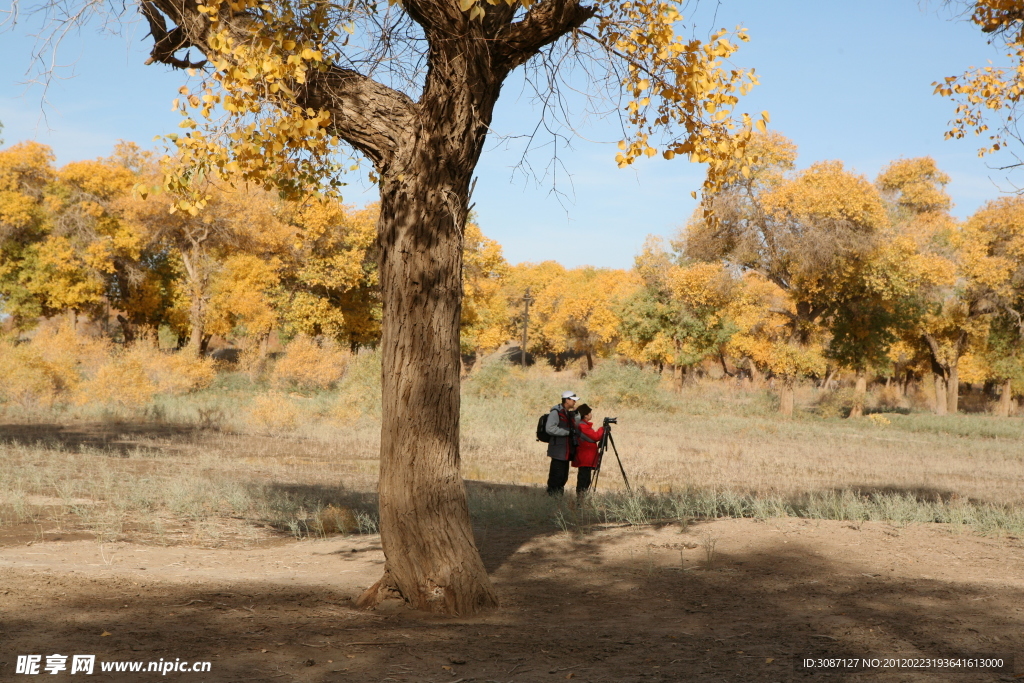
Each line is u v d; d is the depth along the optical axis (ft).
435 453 18.33
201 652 13.70
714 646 14.64
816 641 14.80
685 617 17.46
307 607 18.17
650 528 28.14
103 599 17.76
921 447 77.20
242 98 15.34
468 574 18.13
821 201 105.29
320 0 16.52
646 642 15.07
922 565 22.45
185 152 15.67
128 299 151.12
